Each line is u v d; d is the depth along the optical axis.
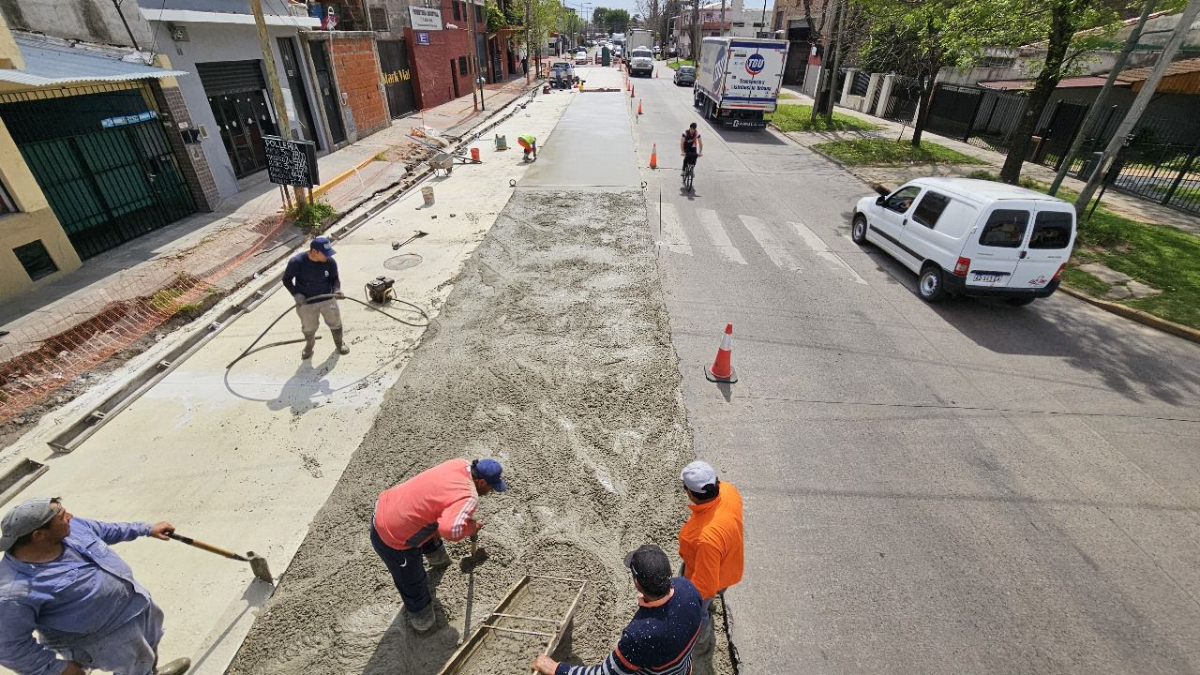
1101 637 4.05
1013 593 4.36
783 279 9.66
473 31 35.56
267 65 10.40
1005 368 7.28
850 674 3.79
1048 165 17.50
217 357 7.06
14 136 8.58
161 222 11.11
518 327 7.86
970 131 21.38
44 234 8.41
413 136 19.17
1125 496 5.29
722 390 6.70
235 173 13.84
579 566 4.47
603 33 147.62
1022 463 5.68
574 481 5.29
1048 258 8.12
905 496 5.26
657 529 4.80
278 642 3.88
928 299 9.03
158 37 11.05
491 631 3.91
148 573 4.31
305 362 7.00
